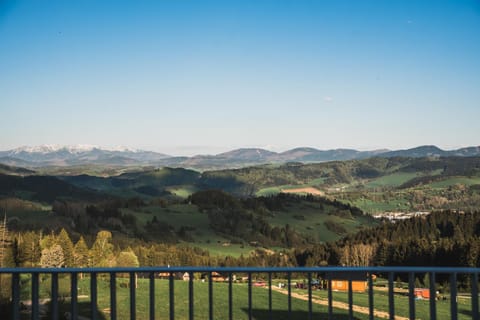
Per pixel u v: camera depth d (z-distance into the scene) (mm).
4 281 21750
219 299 38969
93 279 6445
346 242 141250
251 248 191875
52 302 6320
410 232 142375
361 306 37812
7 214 196750
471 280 6441
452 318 6438
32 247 87750
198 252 171000
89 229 187750
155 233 197250
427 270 6430
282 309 33938
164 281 51500
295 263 136000
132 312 6516
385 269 6465
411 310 6516
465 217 144500
